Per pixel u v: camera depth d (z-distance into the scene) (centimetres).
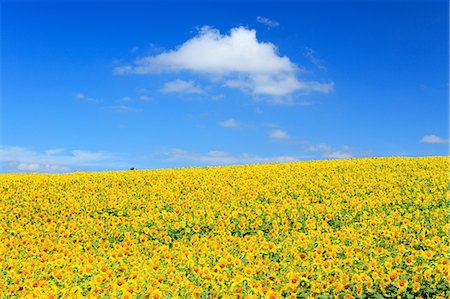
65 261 1276
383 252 1188
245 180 2481
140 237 1622
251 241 1414
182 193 2284
